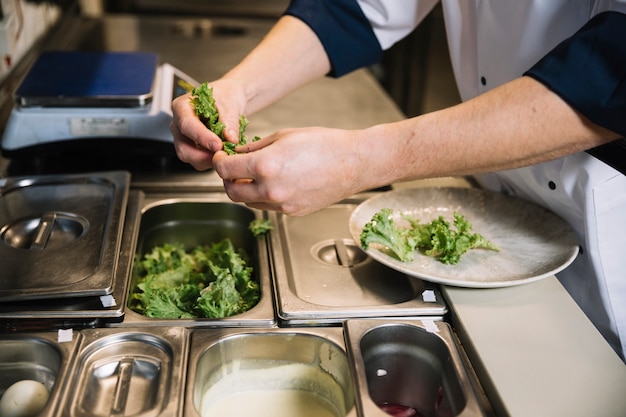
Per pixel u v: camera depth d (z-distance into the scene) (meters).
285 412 0.91
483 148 0.87
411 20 1.33
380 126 0.90
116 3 2.93
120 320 0.92
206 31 2.48
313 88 1.92
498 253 1.09
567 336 0.92
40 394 0.81
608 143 0.99
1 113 1.56
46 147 1.38
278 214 1.25
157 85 1.51
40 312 0.90
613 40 0.83
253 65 1.18
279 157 0.85
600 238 1.10
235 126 1.02
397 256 1.06
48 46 2.05
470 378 0.83
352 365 0.83
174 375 0.80
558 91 0.84
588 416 0.78
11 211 1.14
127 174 1.25
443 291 1.01
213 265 1.12
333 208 1.30
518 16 1.08
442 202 1.23
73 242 1.04
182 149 1.02
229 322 0.92
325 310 0.95
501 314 0.96
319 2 1.27
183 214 1.29
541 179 1.16
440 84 3.12
